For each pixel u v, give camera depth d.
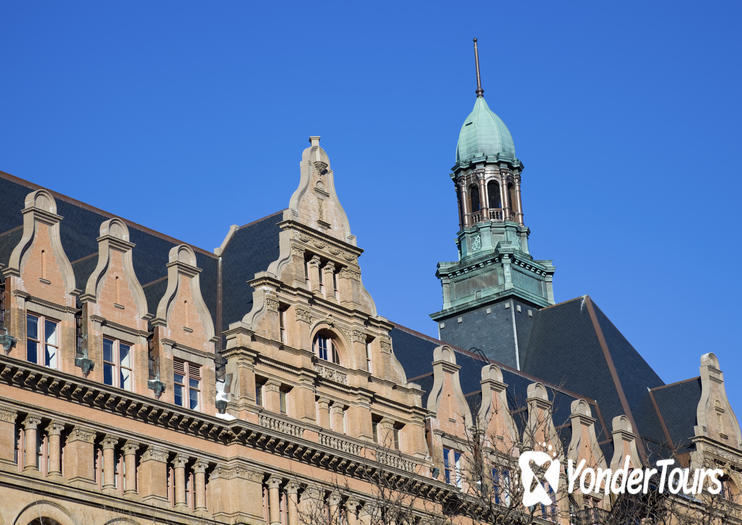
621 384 104.25
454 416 85.19
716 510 89.56
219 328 76.56
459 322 112.62
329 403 77.00
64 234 74.00
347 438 76.38
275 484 71.50
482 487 74.25
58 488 62.47
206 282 79.81
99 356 65.88
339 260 80.25
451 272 114.69
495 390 88.75
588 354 106.69
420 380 88.00
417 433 81.25
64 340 64.94
